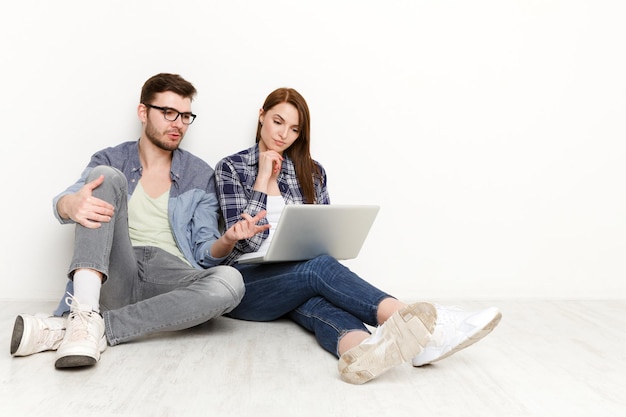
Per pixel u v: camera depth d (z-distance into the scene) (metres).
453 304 2.67
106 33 2.50
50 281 2.53
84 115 2.51
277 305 2.07
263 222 2.20
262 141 2.39
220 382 1.54
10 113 2.48
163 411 1.33
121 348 1.83
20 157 2.49
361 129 2.66
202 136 2.57
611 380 1.64
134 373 1.59
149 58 2.52
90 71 2.50
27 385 1.47
